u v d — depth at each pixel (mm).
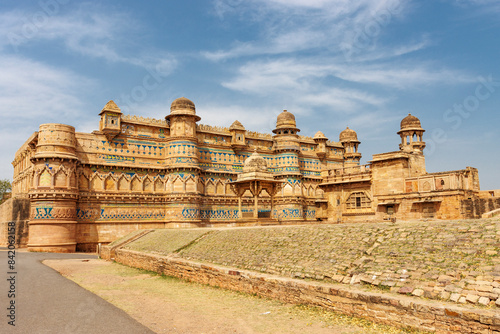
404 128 47188
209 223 40219
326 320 10125
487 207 31203
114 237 34688
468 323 7918
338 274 11664
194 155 38594
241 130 43312
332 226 15188
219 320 10789
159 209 37438
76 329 9656
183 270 17703
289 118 47344
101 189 34750
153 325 10383
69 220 31844
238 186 29578
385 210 36812
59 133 32156
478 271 9250
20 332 9242
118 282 17391
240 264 15305
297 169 46094
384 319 9375
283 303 12094
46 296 13398
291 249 14625
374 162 38344
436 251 10711
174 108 38938
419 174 37375
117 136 36219
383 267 10984
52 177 31312
